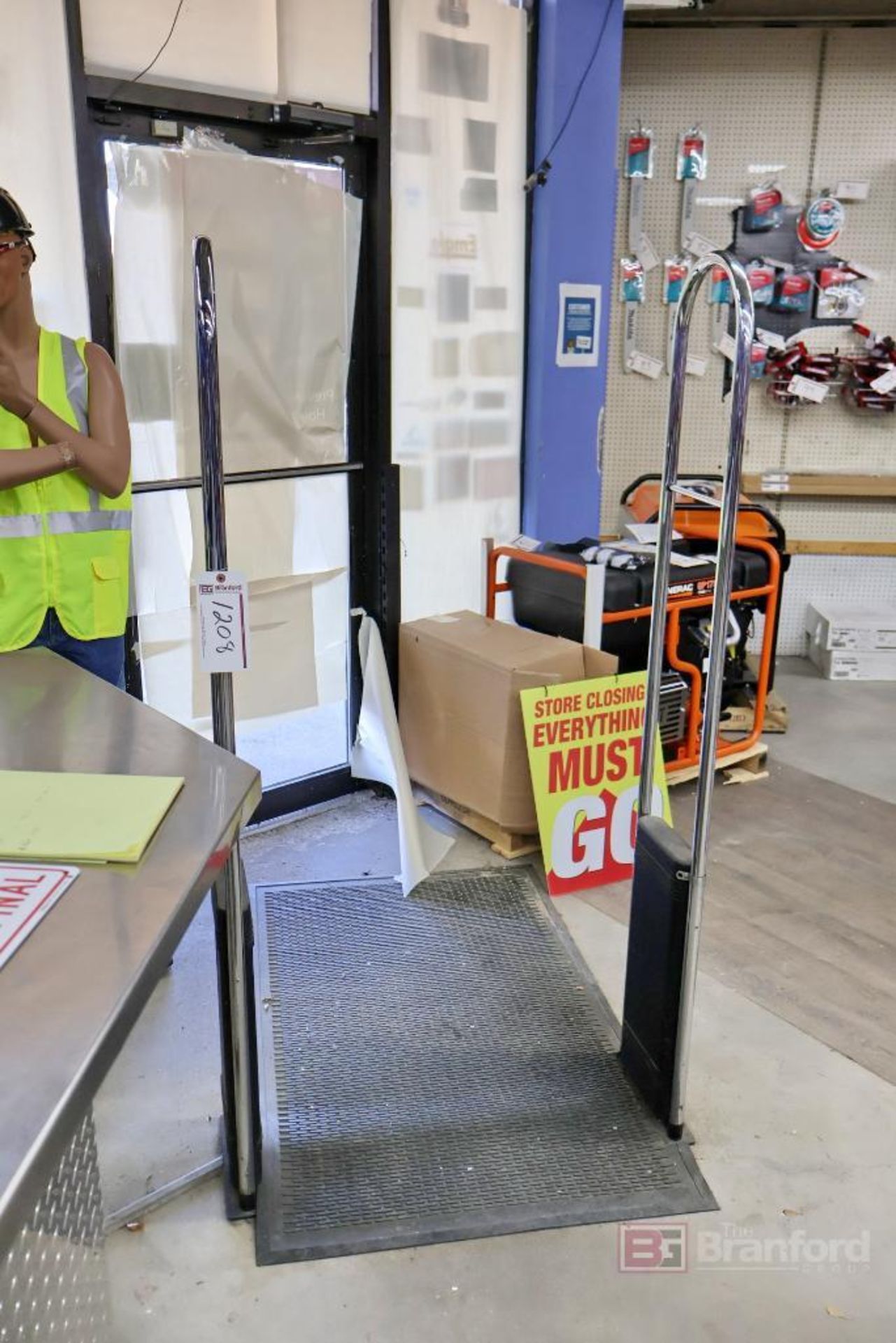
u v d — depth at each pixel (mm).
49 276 2561
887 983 2711
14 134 2430
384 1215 1977
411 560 3670
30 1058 860
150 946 1018
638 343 4957
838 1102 2285
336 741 3844
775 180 4809
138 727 1584
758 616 5445
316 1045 2453
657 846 2111
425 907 3039
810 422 5117
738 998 2633
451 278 3533
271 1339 1734
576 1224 1965
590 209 3830
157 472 2906
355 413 3410
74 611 2346
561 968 2762
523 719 3023
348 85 3105
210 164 2799
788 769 4055
